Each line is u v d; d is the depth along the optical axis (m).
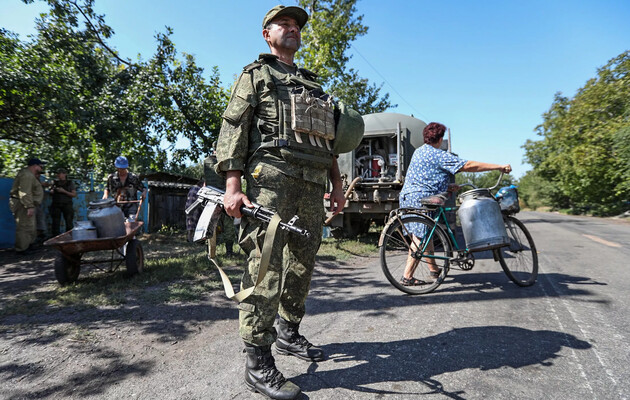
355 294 3.76
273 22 2.16
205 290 3.95
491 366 2.05
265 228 1.87
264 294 1.84
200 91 13.03
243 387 1.92
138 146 12.70
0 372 2.12
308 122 1.93
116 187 5.86
